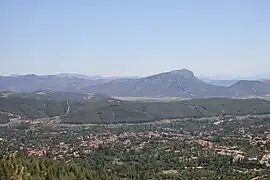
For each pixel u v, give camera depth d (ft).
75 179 621.31
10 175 572.92
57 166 641.40
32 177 579.89
